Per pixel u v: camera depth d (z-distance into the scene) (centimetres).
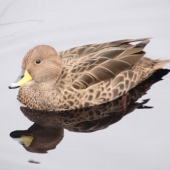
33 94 1516
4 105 1528
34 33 1823
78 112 1498
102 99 1516
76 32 1827
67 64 1542
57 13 1895
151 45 1773
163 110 1468
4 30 1838
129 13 1891
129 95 1547
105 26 1841
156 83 1587
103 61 1527
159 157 1280
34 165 1271
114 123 1430
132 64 1552
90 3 1945
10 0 1950
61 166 1266
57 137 1382
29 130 1415
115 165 1262
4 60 1722
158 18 1861
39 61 1489
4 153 1320
